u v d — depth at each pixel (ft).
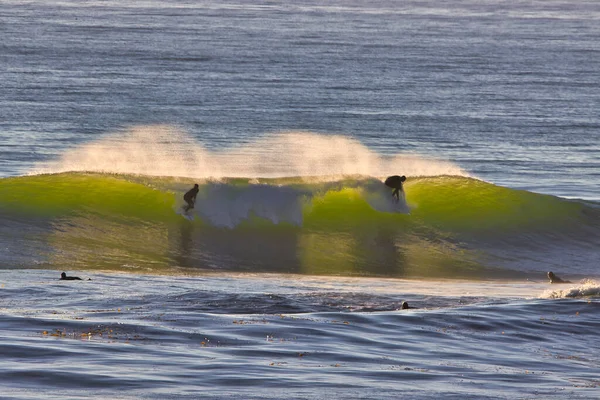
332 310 205.87
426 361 152.15
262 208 342.03
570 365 156.87
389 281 286.66
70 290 221.87
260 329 168.86
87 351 144.46
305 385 130.52
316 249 322.55
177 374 133.18
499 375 144.77
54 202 336.70
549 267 322.96
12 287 223.10
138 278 263.70
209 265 298.56
